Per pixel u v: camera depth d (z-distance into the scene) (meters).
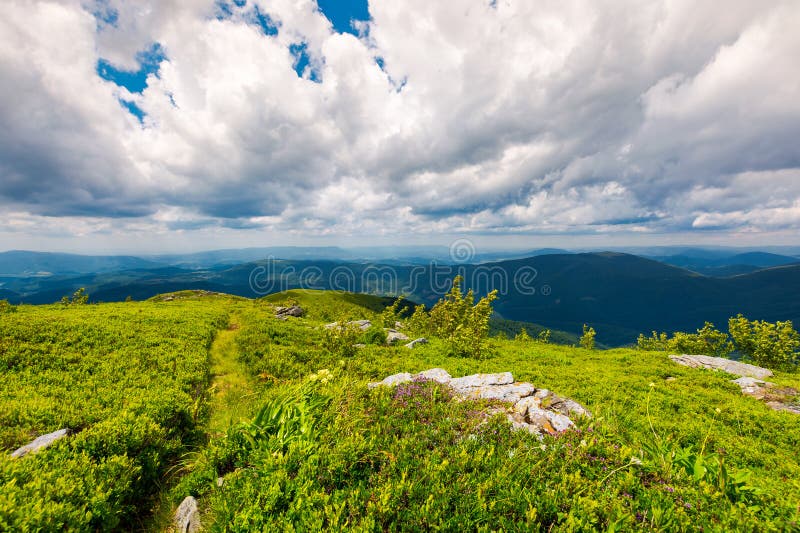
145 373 12.29
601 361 25.31
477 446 6.20
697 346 38.69
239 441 6.56
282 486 4.86
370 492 4.66
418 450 5.88
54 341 15.22
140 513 5.87
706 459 5.38
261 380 13.43
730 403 15.34
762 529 3.92
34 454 5.93
